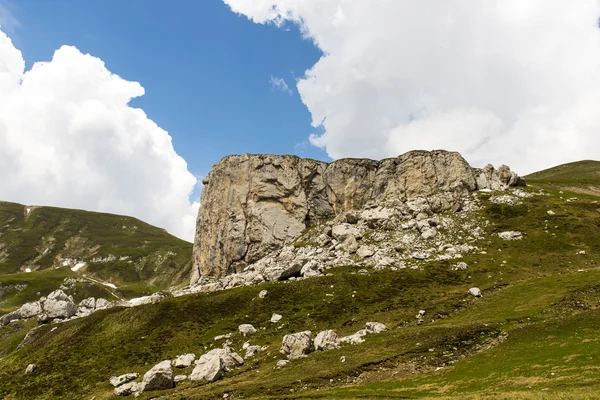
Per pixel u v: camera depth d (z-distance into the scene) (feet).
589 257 359.25
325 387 181.68
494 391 137.49
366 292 344.08
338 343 244.63
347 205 570.05
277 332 296.92
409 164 568.00
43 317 436.35
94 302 538.88
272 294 362.12
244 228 545.44
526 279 323.78
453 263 386.32
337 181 582.76
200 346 289.94
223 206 564.71
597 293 254.27
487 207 508.53
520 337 202.39
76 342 321.93
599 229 414.62
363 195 574.97
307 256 449.48
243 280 415.23
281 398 164.66
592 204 485.97
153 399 208.54
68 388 252.62
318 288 362.12
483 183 577.02
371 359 205.57
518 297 280.92
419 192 549.95
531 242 411.75
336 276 381.19
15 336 422.41
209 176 612.70
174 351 287.07
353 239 457.68
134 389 232.12
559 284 287.28
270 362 241.35
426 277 358.43
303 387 183.83
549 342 186.60
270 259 491.72
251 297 361.92
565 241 401.70
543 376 143.84
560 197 526.57
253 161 577.43
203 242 572.51
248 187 565.12
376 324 266.98
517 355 177.68
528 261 370.53
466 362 184.55
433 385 161.27
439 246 433.89
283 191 566.36
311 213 567.18
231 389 190.90
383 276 371.35
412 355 203.72
